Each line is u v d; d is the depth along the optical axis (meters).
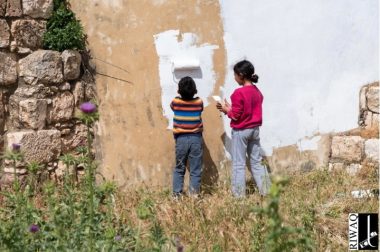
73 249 3.84
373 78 6.82
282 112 6.68
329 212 5.37
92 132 6.47
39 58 5.96
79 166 6.25
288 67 6.62
